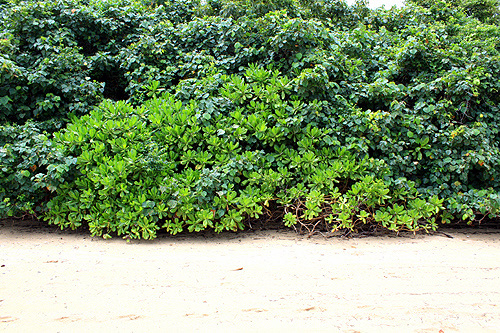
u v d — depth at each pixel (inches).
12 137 171.3
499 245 164.7
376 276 121.9
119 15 256.5
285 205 176.4
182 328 87.8
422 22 296.7
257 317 93.4
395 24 315.3
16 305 97.6
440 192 189.5
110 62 245.4
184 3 303.1
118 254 143.6
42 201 177.9
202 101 189.3
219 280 117.0
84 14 236.2
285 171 178.1
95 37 249.1
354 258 141.0
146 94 226.4
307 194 174.7
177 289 109.8
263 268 128.6
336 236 172.4
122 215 160.2
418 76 220.1
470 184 197.2
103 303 99.8
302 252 148.6
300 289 110.5
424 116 194.5
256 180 173.6
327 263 134.6
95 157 167.9
